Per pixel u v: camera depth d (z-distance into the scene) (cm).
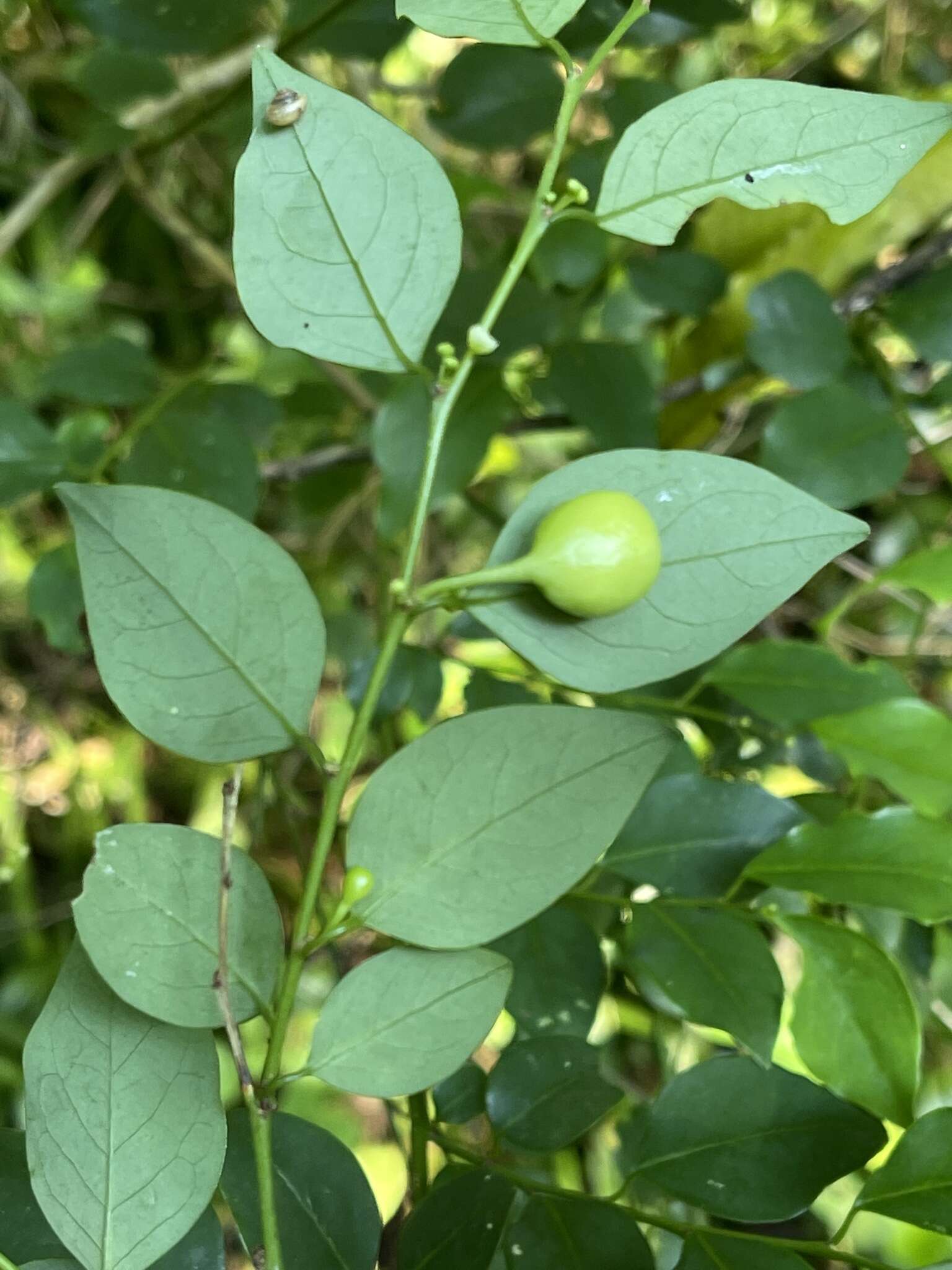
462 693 22
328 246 11
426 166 11
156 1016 11
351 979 11
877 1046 15
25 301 38
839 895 16
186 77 29
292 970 11
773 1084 15
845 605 20
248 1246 13
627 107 22
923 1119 14
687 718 21
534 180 36
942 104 11
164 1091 11
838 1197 25
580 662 12
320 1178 13
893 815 16
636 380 22
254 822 24
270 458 34
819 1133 14
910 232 22
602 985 17
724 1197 14
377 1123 33
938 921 15
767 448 20
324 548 31
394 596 12
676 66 33
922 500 29
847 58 32
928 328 22
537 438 36
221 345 37
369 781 11
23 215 30
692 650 12
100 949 10
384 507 21
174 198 37
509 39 12
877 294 23
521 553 12
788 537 12
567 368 22
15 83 30
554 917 17
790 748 21
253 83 11
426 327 12
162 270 39
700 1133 15
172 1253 13
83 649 22
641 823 17
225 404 24
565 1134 15
